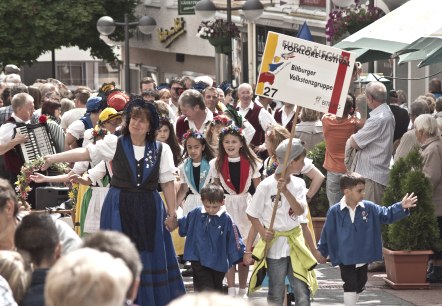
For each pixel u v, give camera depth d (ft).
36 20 154.61
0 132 56.90
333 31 78.48
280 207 39.83
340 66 40.60
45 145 57.21
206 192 42.27
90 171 42.91
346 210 42.01
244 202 46.32
